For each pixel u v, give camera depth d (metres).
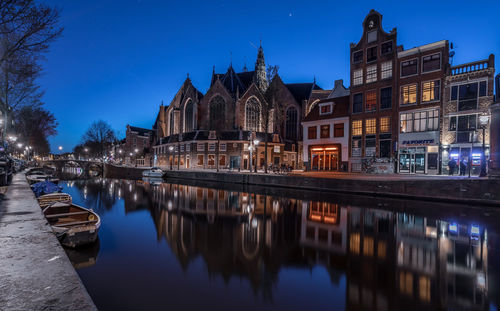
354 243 10.22
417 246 9.78
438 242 10.17
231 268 7.97
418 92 28.97
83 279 7.14
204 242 10.47
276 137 56.72
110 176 61.41
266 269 7.84
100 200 22.28
